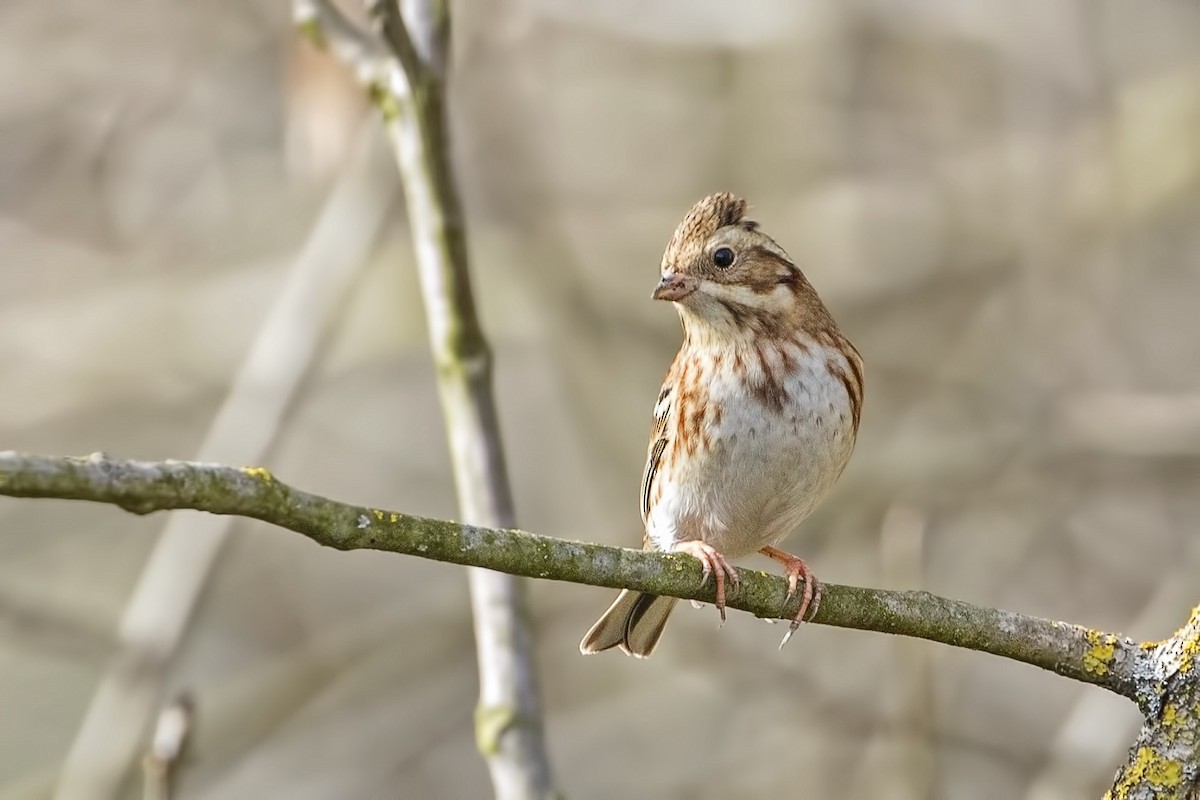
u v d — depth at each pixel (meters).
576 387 14.52
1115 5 16.12
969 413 14.69
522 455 15.56
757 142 15.48
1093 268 14.80
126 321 15.15
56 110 15.34
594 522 14.89
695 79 15.92
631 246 15.73
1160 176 14.25
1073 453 13.70
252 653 14.84
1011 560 14.36
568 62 15.85
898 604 6.15
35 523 15.04
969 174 15.20
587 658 14.19
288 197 15.55
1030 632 5.91
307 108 10.68
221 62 15.56
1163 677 5.71
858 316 15.06
